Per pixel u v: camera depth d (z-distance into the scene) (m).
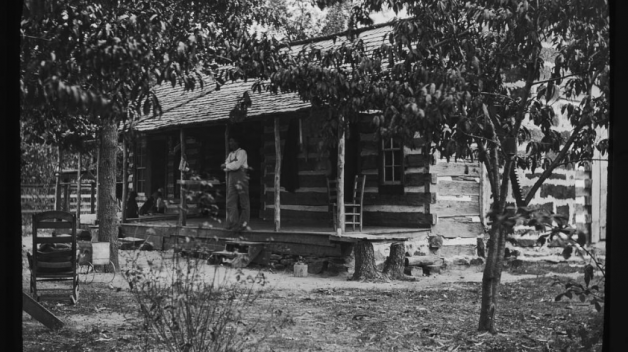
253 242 15.16
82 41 4.62
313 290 11.54
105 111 4.07
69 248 9.54
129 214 21.92
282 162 17.61
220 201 21.03
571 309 9.61
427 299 10.64
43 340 7.13
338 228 13.90
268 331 7.76
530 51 6.88
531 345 7.07
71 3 4.89
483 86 7.59
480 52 7.47
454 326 8.31
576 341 6.89
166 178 23.23
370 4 8.34
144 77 5.13
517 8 6.54
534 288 11.68
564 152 7.10
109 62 4.64
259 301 9.96
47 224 9.17
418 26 7.44
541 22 6.76
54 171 26.25
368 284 12.62
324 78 8.27
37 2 4.09
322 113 8.91
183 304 6.93
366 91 8.17
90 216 26.23
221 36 8.84
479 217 15.22
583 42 6.57
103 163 13.62
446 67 7.45
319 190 17.06
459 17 7.77
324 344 7.23
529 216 4.14
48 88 3.78
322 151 9.58
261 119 16.03
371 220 15.73
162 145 23.28
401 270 13.42
